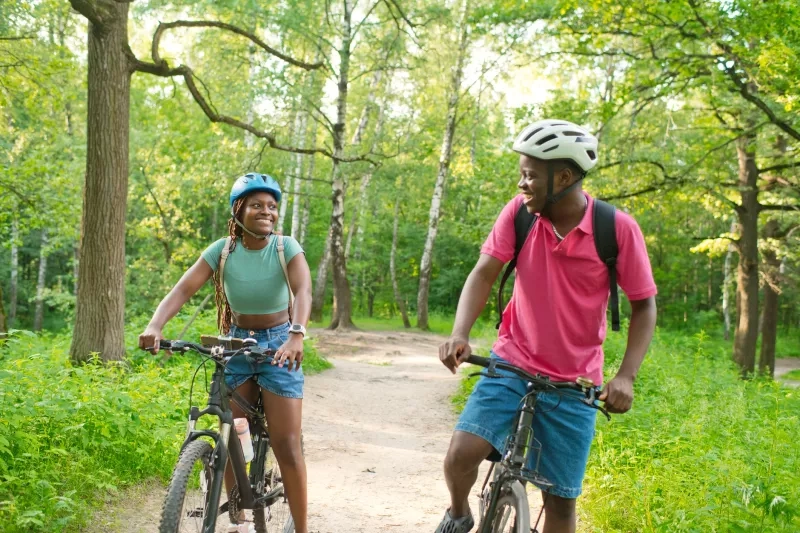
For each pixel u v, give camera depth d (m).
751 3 11.20
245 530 3.89
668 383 8.78
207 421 6.61
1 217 16.66
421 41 20.67
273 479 4.17
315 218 43.47
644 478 5.14
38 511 3.92
